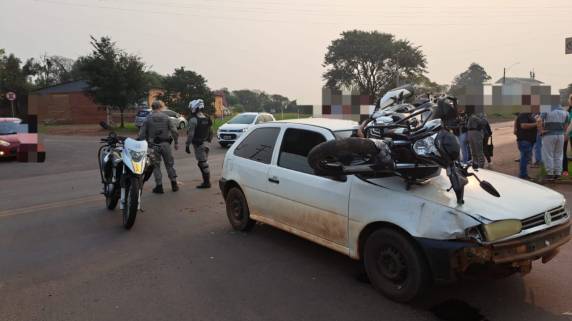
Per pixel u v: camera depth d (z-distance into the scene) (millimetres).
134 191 6195
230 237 5926
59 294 4250
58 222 6793
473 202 3740
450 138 3775
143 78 33031
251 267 4859
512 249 3555
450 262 3557
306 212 4891
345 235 4438
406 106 4578
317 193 4707
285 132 5453
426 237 3660
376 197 4105
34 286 4441
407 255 3832
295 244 5598
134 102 34500
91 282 4523
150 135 8750
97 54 32062
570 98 9820
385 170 3926
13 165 13984
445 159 3766
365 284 4371
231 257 5176
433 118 3971
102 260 5137
